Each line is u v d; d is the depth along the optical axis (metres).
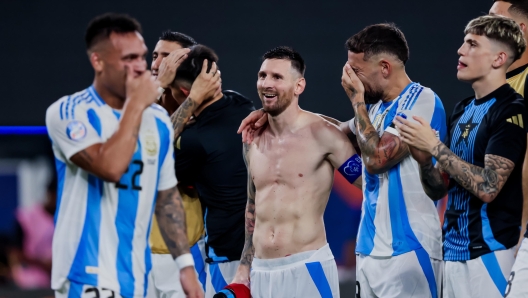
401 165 13.12
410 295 12.99
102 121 10.52
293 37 25.78
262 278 13.67
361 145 12.81
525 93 13.80
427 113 12.91
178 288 15.40
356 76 13.27
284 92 13.27
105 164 9.95
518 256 11.98
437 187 12.64
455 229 12.77
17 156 26.72
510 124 12.12
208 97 15.30
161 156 10.99
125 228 10.55
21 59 25.56
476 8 25.61
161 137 10.95
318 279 13.36
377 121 13.39
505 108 12.28
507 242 12.28
